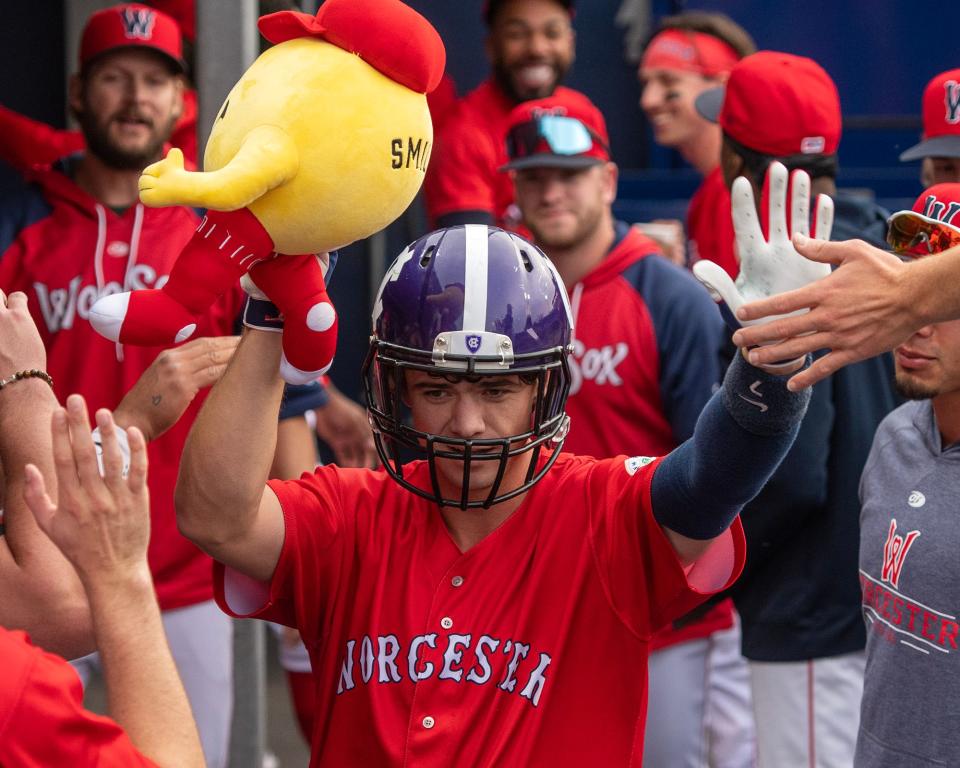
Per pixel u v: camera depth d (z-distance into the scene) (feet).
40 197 47.65
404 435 24.88
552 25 59.62
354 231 21.77
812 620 39.86
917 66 77.36
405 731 24.54
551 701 24.54
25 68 68.49
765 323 23.29
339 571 25.89
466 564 25.40
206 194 20.16
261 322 23.67
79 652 24.85
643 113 79.61
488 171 59.36
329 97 21.09
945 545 29.99
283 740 63.41
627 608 24.90
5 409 25.12
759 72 44.47
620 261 46.91
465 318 24.03
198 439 24.22
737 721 48.88
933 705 29.71
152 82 47.85
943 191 32.42
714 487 23.76
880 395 39.91
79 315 46.09
